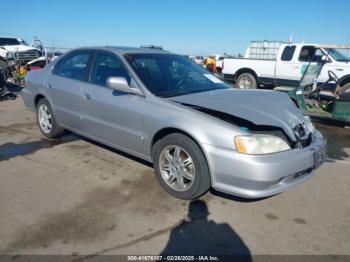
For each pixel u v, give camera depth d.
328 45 8.77
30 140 5.41
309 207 3.42
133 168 4.28
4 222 3.01
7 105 8.65
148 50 4.60
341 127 7.21
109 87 3.80
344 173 4.38
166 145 3.52
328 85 8.84
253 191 3.03
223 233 2.94
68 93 4.71
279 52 12.24
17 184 3.78
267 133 3.17
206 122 3.21
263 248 2.75
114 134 4.13
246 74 13.24
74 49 4.96
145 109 3.68
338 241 2.86
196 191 3.33
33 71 5.73
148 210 3.28
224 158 3.07
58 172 4.13
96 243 2.75
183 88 4.05
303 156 3.20
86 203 3.38
